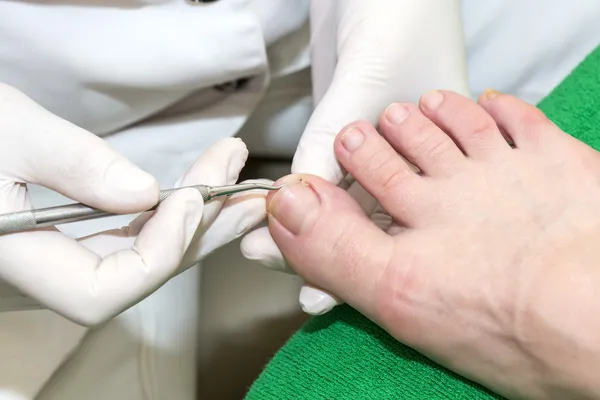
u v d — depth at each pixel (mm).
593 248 312
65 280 296
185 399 398
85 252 302
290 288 455
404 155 347
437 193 335
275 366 344
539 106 365
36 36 329
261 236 339
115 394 367
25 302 323
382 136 352
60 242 299
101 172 293
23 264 294
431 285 321
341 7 360
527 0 371
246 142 429
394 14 352
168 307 389
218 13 337
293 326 451
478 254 322
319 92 381
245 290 457
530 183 331
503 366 316
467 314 317
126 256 301
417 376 329
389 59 350
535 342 308
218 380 449
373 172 337
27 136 297
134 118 371
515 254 318
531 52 377
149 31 335
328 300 337
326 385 334
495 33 377
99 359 357
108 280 298
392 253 327
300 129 419
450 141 341
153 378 380
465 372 323
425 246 327
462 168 338
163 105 369
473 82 387
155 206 304
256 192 328
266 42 361
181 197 299
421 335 322
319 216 328
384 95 353
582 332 302
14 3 324
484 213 329
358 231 329
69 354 338
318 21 372
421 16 354
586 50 375
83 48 333
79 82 342
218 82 360
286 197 326
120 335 363
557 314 305
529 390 316
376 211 360
